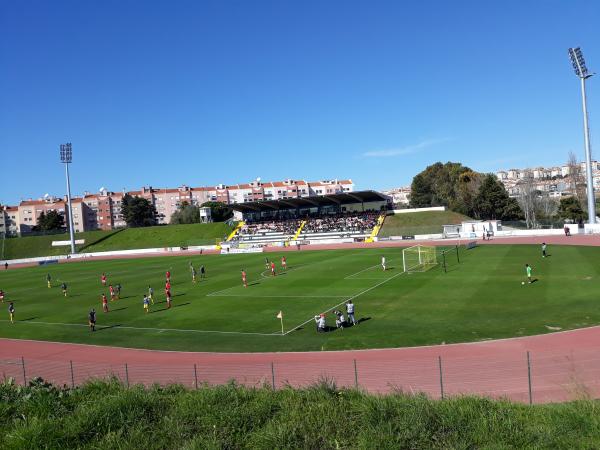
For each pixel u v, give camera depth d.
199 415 13.05
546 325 28.67
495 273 48.81
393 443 11.38
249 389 15.20
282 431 11.96
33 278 76.38
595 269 46.72
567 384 19.22
